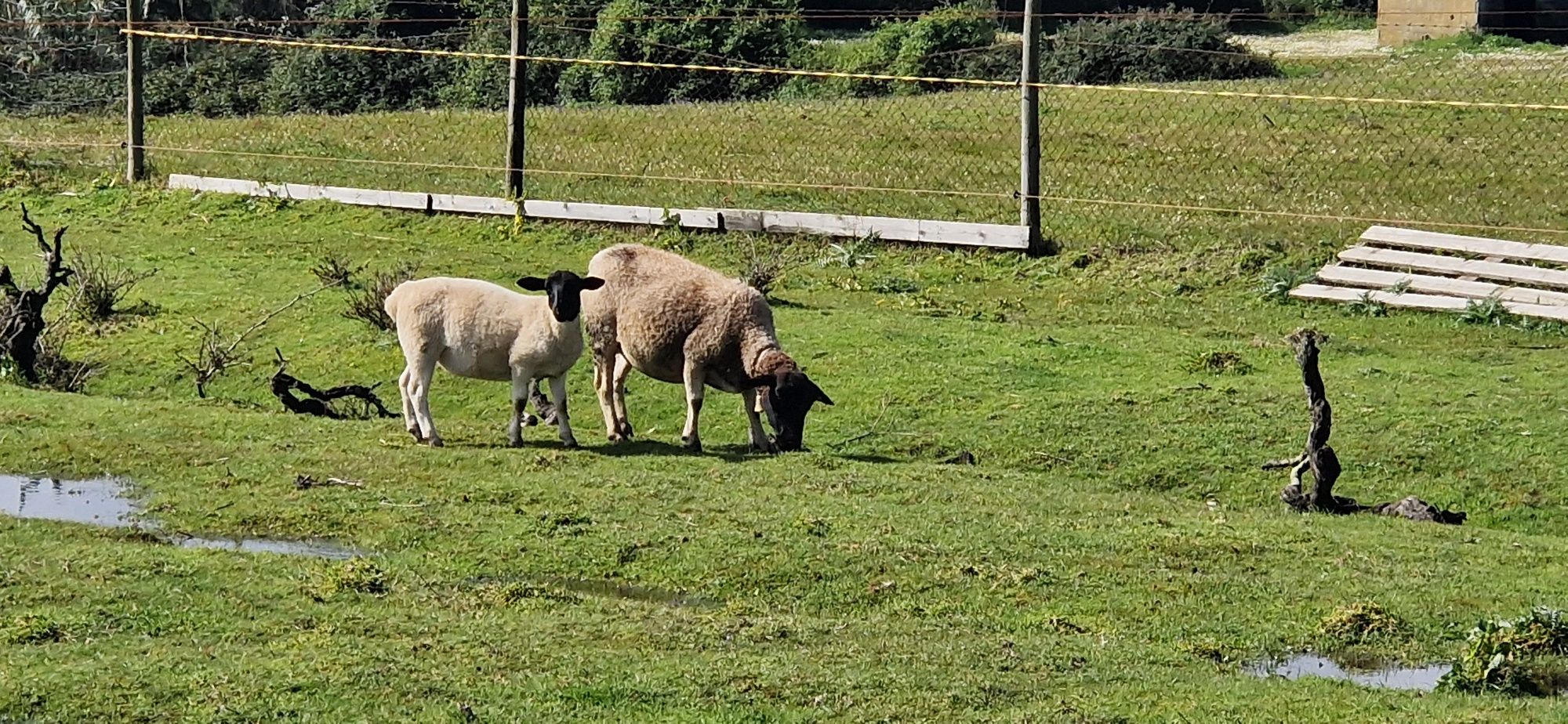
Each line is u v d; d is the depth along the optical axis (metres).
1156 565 11.82
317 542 12.06
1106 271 22.02
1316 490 13.77
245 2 41.62
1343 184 24.69
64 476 13.62
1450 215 23.06
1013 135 28.41
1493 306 19.83
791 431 14.62
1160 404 16.72
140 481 13.41
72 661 9.43
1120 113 29.88
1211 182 25.08
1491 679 9.83
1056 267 22.20
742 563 11.57
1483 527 13.98
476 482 13.27
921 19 36.81
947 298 21.36
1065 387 17.48
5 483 13.41
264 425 15.11
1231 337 19.48
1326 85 31.62
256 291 21.36
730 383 15.03
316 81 36.44
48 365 18.44
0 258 23.33
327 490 13.10
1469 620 10.92
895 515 12.68
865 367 18.12
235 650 9.66
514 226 24.39
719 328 14.77
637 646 9.91
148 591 10.56
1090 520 12.84
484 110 32.41
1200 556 12.02
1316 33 43.31
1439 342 19.19
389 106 36.38
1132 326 20.05
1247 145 27.27
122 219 25.73
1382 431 15.90
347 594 10.73
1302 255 21.94
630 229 24.09
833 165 26.64
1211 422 16.27
